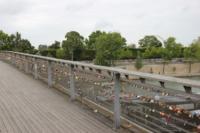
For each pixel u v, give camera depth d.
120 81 5.03
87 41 86.75
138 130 4.75
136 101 4.68
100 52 74.38
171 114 3.92
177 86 3.86
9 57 20.95
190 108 3.59
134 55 77.88
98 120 5.62
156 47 81.88
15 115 6.12
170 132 3.97
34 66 12.19
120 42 76.31
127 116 5.01
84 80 6.88
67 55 78.06
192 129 3.62
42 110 6.52
